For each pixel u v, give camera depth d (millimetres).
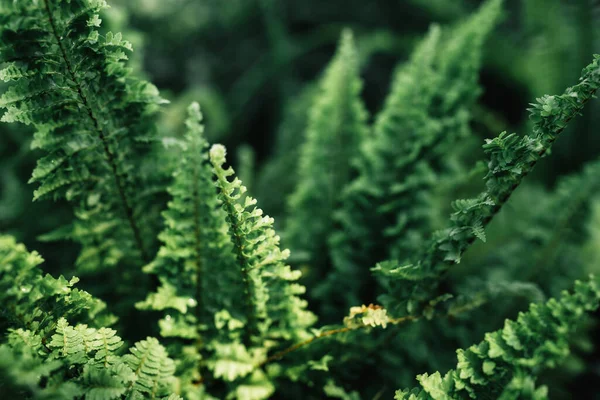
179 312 694
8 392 536
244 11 2121
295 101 1459
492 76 1591
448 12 1639
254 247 635
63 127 632
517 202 1036
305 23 2064
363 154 833
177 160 723
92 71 618
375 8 1984
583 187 867
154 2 2096
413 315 666
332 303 801
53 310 591
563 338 584
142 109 667
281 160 1119
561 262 874
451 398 589
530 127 1226
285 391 736
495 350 588
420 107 807
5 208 965
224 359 680
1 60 580
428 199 805
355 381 745
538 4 1305
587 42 1216
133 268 745
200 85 2113
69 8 584
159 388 605
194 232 683
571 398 854
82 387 561
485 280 890
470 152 1124
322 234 846
